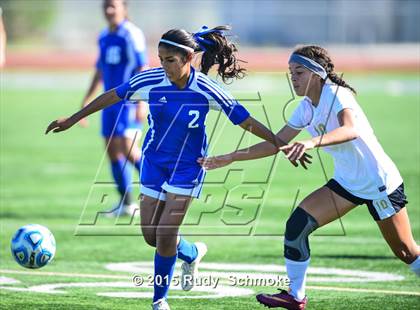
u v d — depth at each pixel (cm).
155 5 11250
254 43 11138
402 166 3575
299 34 11062
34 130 4922
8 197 2934
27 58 9100
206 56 1597
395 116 5462
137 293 1694
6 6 10344
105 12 2705
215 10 11362
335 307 1576
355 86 7488
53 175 3444
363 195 1429
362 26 10688
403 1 11012
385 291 1705
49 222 2497
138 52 2692
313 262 1994
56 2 10800
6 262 1972
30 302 1606
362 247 2167
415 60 9169
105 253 2091
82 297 1655
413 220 2473
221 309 1573
